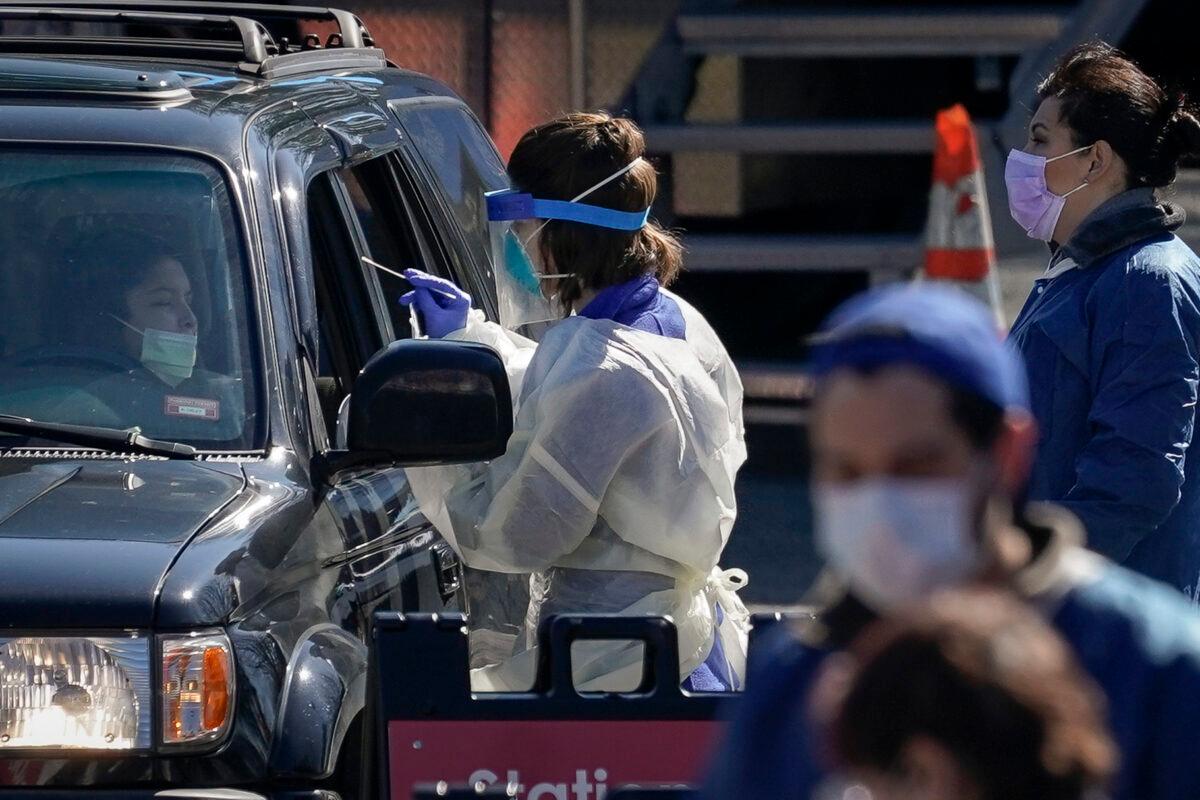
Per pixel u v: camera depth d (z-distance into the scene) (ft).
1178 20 148.15
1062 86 48.29
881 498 22.40
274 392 43.57
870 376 22.45
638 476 42.34
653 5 120.78
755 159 123.44
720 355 46.52
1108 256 46.80
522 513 42.16
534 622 44.42
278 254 45.60
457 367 40.78
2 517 38.96
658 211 122.52
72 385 43.73
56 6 61.46
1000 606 20.11
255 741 37.58
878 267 116.57
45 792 36.76
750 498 108.37
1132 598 24.31
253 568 38.81
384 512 46.68
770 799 23.97
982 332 22.71
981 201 100.94
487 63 120.78
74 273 44.75
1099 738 19.45
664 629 35.14
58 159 46.01
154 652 36.73
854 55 120.47
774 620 33.45
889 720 19.27
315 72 57.21
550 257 43.78
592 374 41.68
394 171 57.06
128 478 41.27
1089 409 46.39
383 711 35.50
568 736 35.37
